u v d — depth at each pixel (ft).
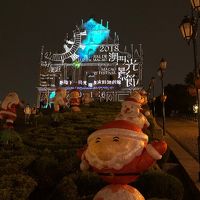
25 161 30.73
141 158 16.80
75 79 268.62
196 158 54.13
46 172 29.91
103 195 16.87
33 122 100.89
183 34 46.24
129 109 30.81
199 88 43.60
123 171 16.71
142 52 268.82
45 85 263.70
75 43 270.67
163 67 99.19
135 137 16.83
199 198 33.91
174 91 237.04
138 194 17.06
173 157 57.16
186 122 164.66
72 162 30.63
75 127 66.28
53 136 53.11
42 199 28.53
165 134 93.97
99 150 16.70
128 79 265.95
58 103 92.07
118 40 270.87
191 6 44.27
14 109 50.93
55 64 269.23
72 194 24.04
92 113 107.34
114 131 16.76
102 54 271.28
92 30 271.08
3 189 22.18
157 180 27.02
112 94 265.75
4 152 37.50
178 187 26.99
